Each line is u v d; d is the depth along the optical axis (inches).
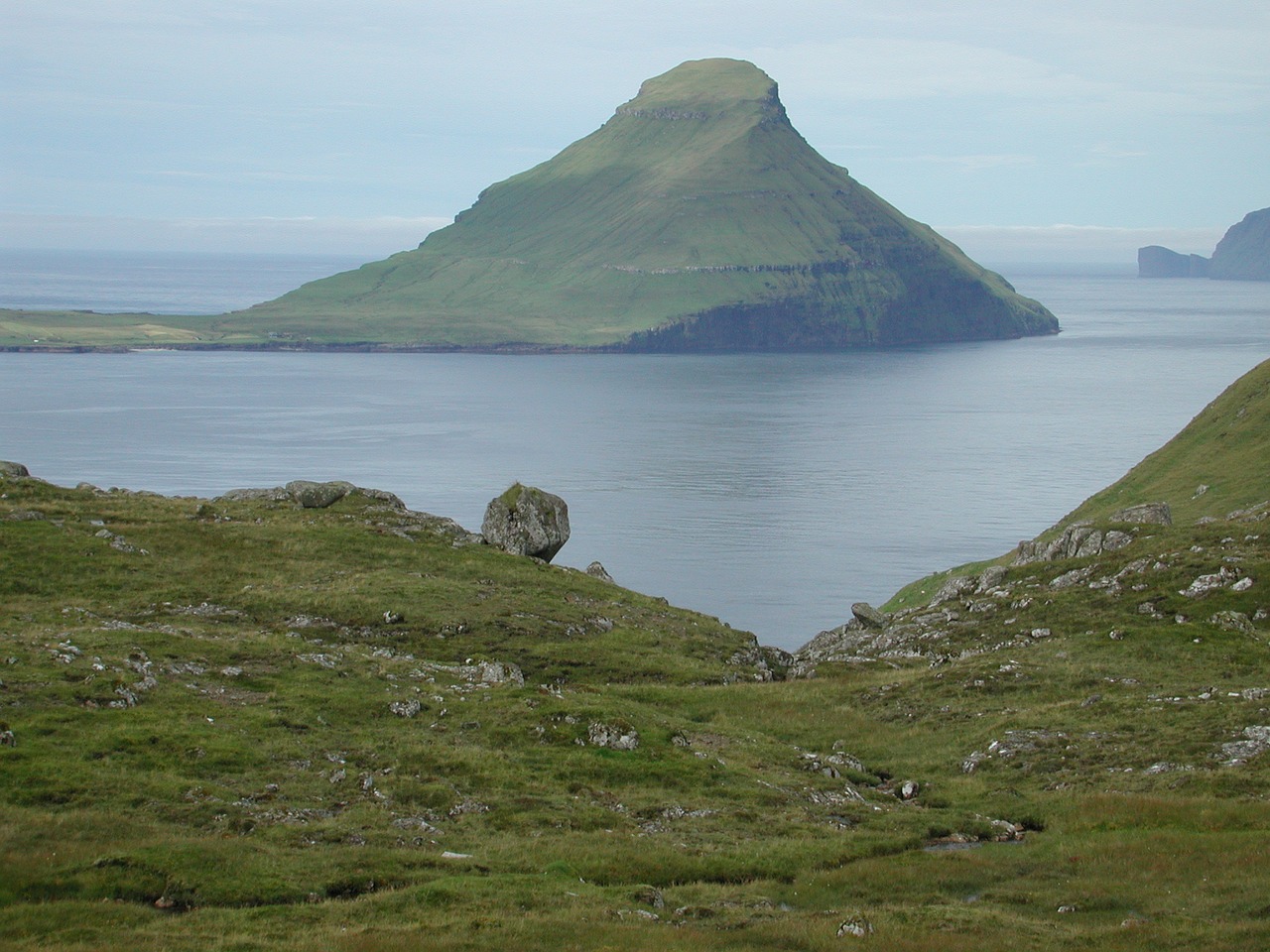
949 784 1813.5
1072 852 1450.5
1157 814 1549.0
